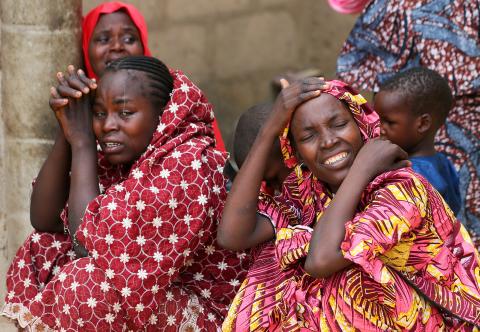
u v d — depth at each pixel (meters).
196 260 3.87
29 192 4.77
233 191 3.51
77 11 4.77
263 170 3.50
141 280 3.62
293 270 3.44
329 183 3.42
